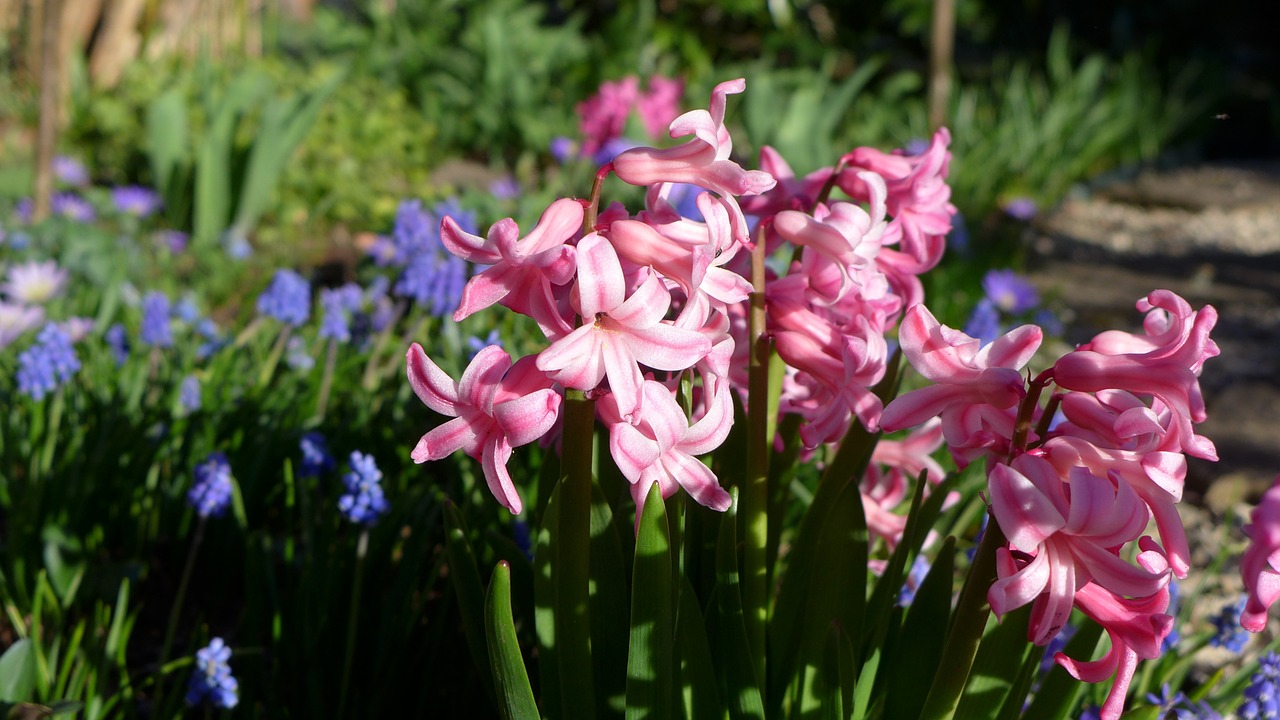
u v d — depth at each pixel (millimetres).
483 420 413
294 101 1522
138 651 626
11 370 804
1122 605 411
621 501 542
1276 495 385
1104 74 2639
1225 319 1419
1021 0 2953
